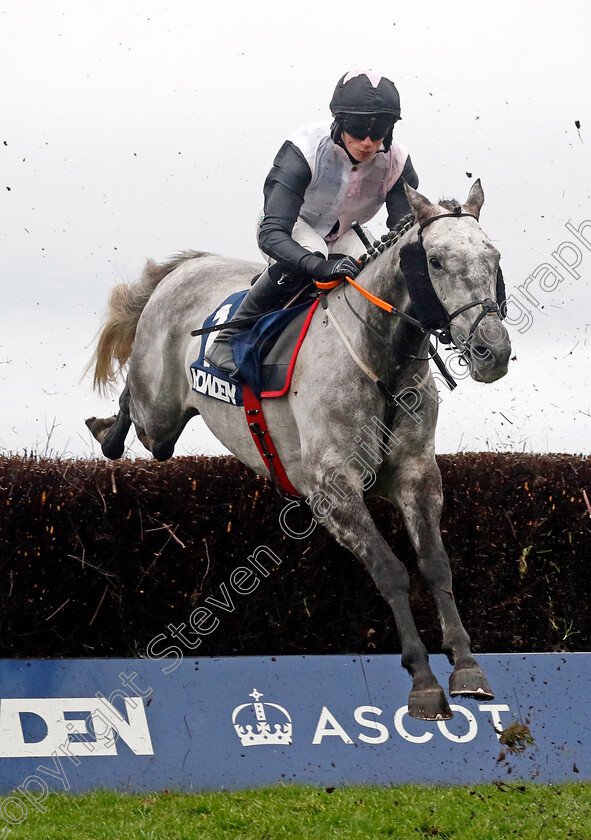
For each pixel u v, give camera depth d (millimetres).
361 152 5547
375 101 5406
